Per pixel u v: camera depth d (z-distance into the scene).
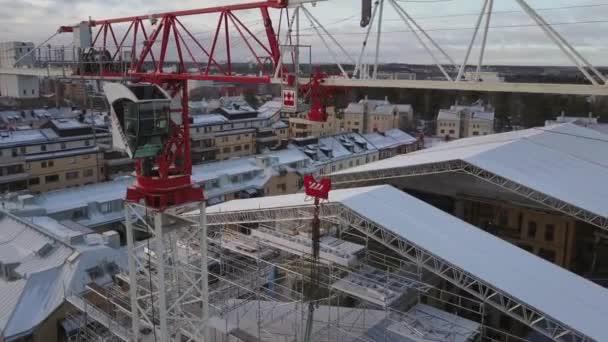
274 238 27.14
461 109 102.50
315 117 23.48
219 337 24.17
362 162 74.06
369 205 25.98
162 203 19.39
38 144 57.16
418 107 121.75
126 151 19.30
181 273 24.45
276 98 136.88
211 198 52.84
